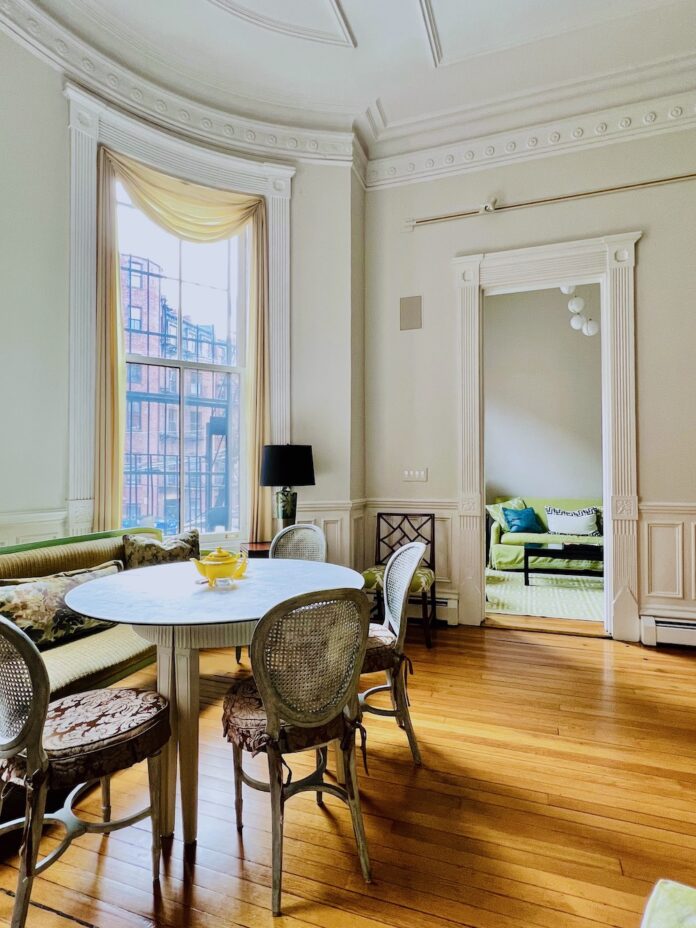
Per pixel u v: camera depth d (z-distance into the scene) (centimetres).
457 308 407
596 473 683
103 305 323
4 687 132
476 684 290
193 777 168
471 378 403
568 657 332
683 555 352
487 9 303
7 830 143
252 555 354
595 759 214
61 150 301
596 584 557
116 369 329
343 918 139
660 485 356
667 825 174
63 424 302
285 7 302
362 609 154
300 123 398
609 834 170
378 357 432
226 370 400
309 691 148
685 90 351
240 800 176
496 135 396
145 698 165
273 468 354
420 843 167
